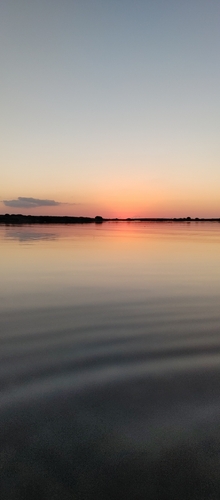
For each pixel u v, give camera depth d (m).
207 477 2.72
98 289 9.30
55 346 5.27
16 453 2.95
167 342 5.47
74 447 3.03
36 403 3.67
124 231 43.94
